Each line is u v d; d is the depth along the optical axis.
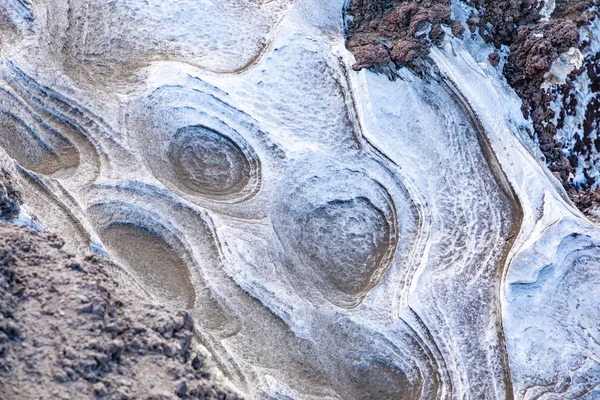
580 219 9.62
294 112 10.30
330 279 9.05
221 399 6.30
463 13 11.30
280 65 10.63
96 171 9.10
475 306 8.84
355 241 9.39
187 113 10.05
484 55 11.14
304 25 11.03
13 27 10.58
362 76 10.42
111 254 8.48
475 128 10.54
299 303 8.58
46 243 6.82
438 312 8.69
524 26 11.08
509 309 8.77
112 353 5.94
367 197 9.76
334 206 9.63
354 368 8.27
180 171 9.68
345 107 10.37
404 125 10.42
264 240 9.01
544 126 11.01
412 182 9.90
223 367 7.62
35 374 5.57
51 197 8.57
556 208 9.62
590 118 11.61
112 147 9.43
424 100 10.60
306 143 10.00
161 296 8.30
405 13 10.91
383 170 9.95
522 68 11.05
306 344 8.30
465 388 8.23
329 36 11.02
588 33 12.12
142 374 5.90
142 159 9.42
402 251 9.32
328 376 8.15
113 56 10.70
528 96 11.06
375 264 9.26
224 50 10.92
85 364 5.69
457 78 10.74
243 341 8.12
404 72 10.70
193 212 8.96
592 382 8.45
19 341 5.76
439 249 9.33
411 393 8.23
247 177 9.74
